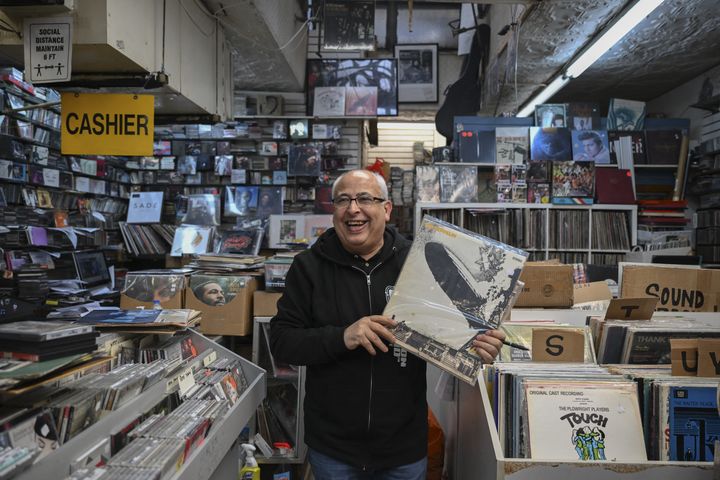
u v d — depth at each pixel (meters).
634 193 5.05
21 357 1.02
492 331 1.30
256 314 2.63
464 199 5.14
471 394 1.66
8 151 3.95
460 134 5.48
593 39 4.75
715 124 5.36
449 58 8.58
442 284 1.38
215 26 3.79
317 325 1.53
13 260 3.87
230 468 1.79
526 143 5.43
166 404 1.43
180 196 6.25
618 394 1.42
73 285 3.57
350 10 4.70
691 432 1.41
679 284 2.25
